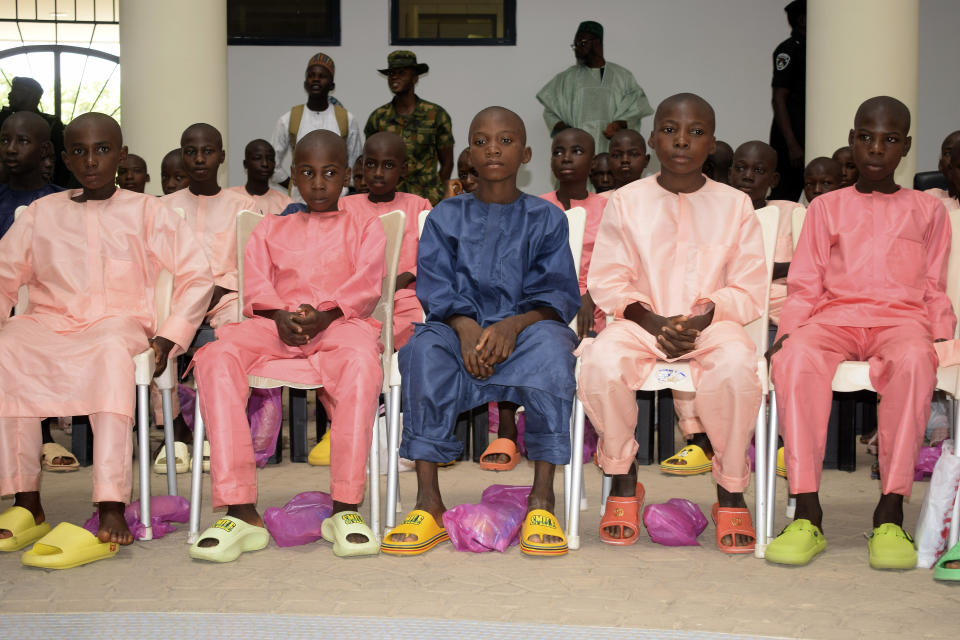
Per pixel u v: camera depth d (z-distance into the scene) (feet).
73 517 10.28
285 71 26.81
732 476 9.07
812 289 9.98
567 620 7.11
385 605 7.45
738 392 8.78
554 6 26.66
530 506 9.24
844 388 9.16
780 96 20.95
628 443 9.25
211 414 9.07
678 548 9.20
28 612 7.28
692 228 9.96
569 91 23.39
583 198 14.49
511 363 9.28
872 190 10.07
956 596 7.70
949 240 10.00
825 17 18.06
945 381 9.01
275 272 10.51
